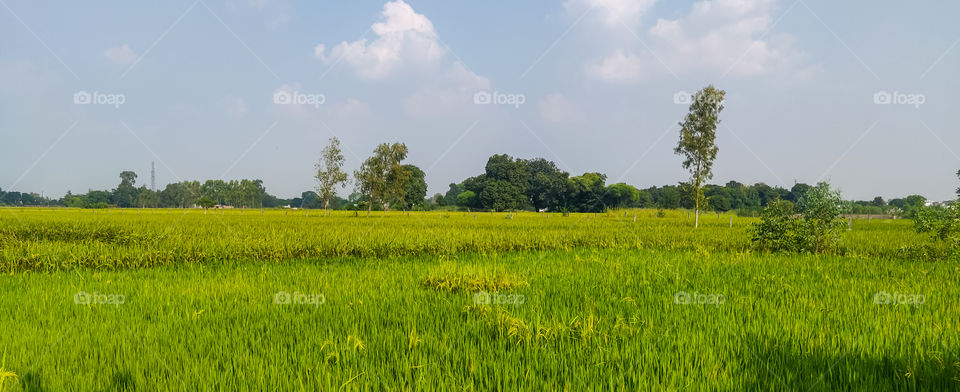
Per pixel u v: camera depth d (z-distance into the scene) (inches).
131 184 5036.9
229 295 308.8
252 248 548.7
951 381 160.6
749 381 161.6
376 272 420.2
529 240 696.4
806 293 314.8
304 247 580.1
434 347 199.3
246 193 4035.4
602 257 527.2
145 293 312.7
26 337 211.8
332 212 2684.5
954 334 213.6
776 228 598.9
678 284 351.6
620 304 278.2
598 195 3860.7
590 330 211.5
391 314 255.4
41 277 395.5
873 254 565.0
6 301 288.7
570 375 169.0
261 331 225.0
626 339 207.5
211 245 552.7
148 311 263.3
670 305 277.3
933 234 540.4
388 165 1937.7
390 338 208.4
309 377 165.9
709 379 163.9
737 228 1032.8
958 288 329.4
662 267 437.4
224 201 4001.0
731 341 205.6
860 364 177.0
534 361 179.6
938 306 277.1
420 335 216.4
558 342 204.2
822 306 271.0
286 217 1747.0
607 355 186.2
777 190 4001.0
